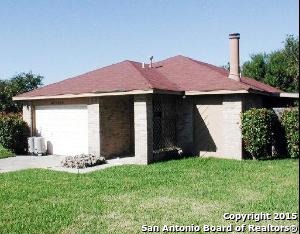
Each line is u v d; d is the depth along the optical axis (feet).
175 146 57.36
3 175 41.14
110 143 55.57
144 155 48.60
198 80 57.67
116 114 56.95
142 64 66.23
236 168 43.01
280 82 114.42
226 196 29.89
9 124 60.49
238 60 57.06
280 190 31.48
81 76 64.44
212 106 55.21
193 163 47.34
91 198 30.17
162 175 39.27
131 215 25.58
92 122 54.24
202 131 56.18
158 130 54.13
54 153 60.95
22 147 62.49
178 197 29.94
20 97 62.85
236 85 51.90
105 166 46.73
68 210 26.94
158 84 52.49
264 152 50.88
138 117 49.47
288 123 51.01
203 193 30.99
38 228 23.34
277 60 117.19
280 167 43.32
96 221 24.47
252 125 49.49
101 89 52.85
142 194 31.12
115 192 32.01
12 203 29.25
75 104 57.88
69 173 41.75
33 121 63.41
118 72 59.62
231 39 57.00
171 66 66.64
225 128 52.95
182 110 57.47
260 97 59.00
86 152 56.75
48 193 32.09
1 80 110.83
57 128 60.49
